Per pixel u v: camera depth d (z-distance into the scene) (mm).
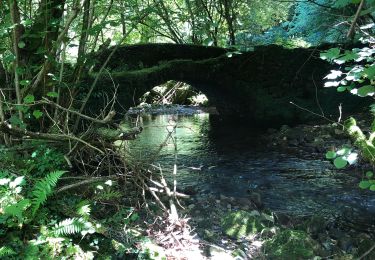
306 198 6254
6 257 3123
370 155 5242
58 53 5438
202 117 15273
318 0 11078
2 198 3543
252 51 12484
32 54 5195
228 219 4855
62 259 3268
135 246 3838
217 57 11852
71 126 5938
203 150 9492
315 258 4180
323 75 12359
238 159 8680
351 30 2496
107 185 4820
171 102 19547
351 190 6586
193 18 6477
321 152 9070
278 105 12766
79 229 3418
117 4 5613
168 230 4391
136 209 4785
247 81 12641
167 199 5281
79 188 4586
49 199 4008
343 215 5605
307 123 12000
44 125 5609
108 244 3791
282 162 8430
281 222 5301
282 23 17891
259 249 4387
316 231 5008
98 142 5074
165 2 12055
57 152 4797
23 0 5215
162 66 10398
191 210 5305
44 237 3363
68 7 5566
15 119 4332
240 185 6832
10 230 3477
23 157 4680
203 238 4535
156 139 10828
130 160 5316
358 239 4781
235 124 13016
